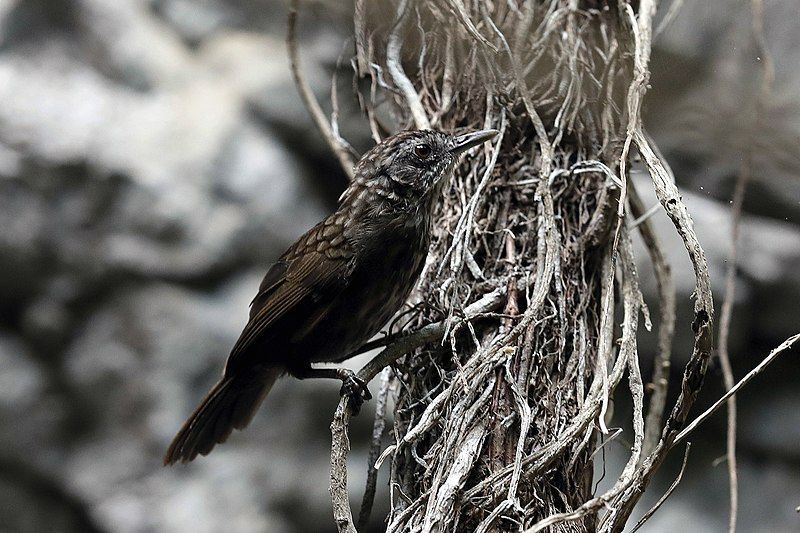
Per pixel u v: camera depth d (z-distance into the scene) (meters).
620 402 13.39
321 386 15.69
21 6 16.50
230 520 15.23
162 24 17.09
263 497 15.45
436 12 7.86
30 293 15.82
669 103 6.82
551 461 5.98
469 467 6.08
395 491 7.01
